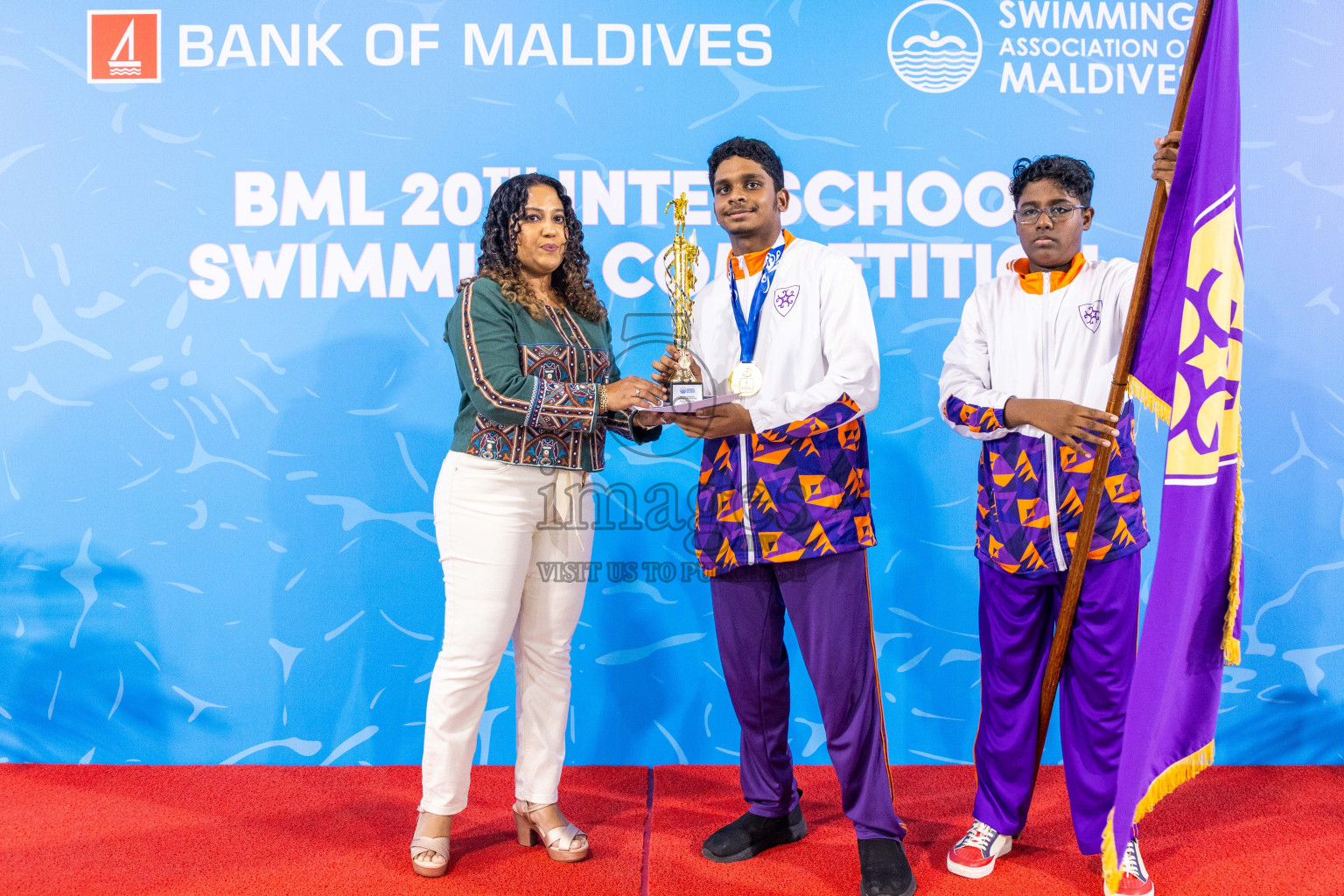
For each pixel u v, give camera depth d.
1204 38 1.69
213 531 2.46
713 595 1.90
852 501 1.76
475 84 2.45
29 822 2.08
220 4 2.45
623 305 2.45
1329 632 2.43
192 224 2.46
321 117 2.45
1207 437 1.62
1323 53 2.39
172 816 2.12
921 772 2.40
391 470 2.46
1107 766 1.81
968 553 2.46
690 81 2.44
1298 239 2.41
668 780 2.36
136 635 2.46
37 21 2.44
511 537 1.83
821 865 1.87
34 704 2.47
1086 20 2.42
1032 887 1.77
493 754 2.46
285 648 2.47
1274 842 1.95
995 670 1.88
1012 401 1.78
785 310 1.81
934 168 2.44
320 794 2.26
